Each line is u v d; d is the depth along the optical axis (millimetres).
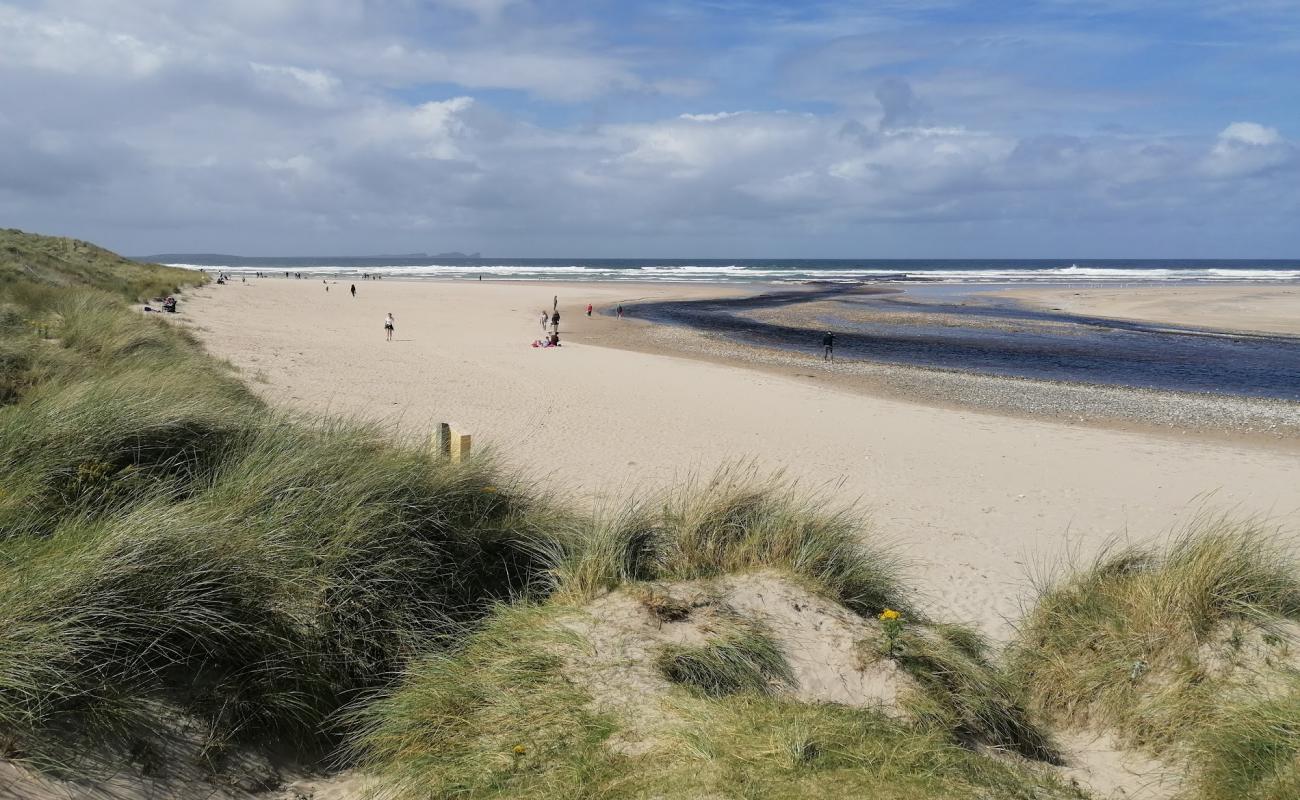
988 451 14086
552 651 4121
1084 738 4395
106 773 3066
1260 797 3342
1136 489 11828
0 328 11664
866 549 5992
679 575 5156
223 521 4215
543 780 3211
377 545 4633
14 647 3137
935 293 69438
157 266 62188
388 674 4207
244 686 3674
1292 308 49344
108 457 5195
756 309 52156
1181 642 4543
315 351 22375
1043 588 6480
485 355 25375
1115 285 82562
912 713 3875
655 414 16125
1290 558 5660
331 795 3490
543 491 7754
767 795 3025
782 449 13445
